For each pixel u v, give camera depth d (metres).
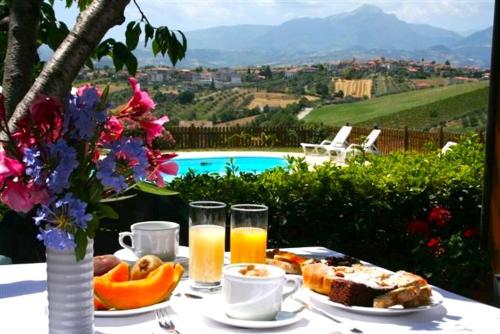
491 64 4.37
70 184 1.24
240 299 1.63
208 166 15.22
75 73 1.76
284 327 1.63
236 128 18.39
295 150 17.91
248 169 15.53
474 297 4.43
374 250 4.57
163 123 1.40
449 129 36.47
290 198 4.23
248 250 2.05
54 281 1.34
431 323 1.72
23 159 1.23
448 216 4.61
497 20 4.32
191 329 1.59
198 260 1.92
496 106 4.37
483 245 4.51
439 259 4.34
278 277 1.64
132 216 2.91
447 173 4.91
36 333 1.58
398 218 4.65
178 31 2.62
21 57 2.03
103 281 1.69
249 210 2.06
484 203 4.48
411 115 40.28
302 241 4.32
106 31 1.79
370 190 4.49
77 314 1.35
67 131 1.25
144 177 1.30
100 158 1.31
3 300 1.82
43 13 2.57
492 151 4.41
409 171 4.86
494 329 1.68
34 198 1.23
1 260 2.51
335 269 1.93
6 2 2.46
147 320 1.67
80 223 1.22
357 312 1.76
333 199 4.35
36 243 2.62
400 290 1.79
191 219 1.95
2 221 2.63
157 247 2.10
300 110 50.56
